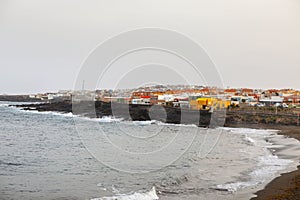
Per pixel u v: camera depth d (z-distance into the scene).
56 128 38.69
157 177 13.09
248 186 11.09
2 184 12.23
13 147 24.56
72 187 11.74
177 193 10.41
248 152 19.77
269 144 23.97
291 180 11.82
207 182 11.84
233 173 13.39
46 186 11.93
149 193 10.42
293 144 23.94
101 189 11.35
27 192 11.08
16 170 15.22
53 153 21.41
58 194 10.81
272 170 13.83
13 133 34.56
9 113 58.41
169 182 12.01
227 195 10.07
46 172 14.66
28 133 34.59
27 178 13.34
